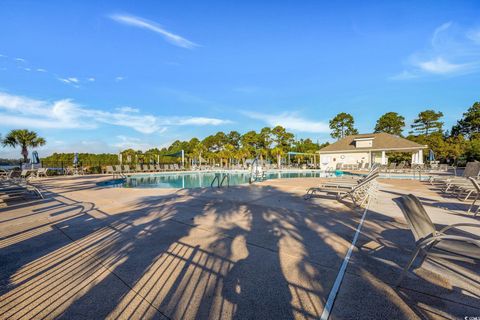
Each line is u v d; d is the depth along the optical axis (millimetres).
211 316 1849
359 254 2971
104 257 2977
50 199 7352
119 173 22516
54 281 2408
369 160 27844
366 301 2006
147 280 2406
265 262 2775
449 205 5973
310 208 5676
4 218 4996
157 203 6516
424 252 2146
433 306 1931
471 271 2453
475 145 28359
